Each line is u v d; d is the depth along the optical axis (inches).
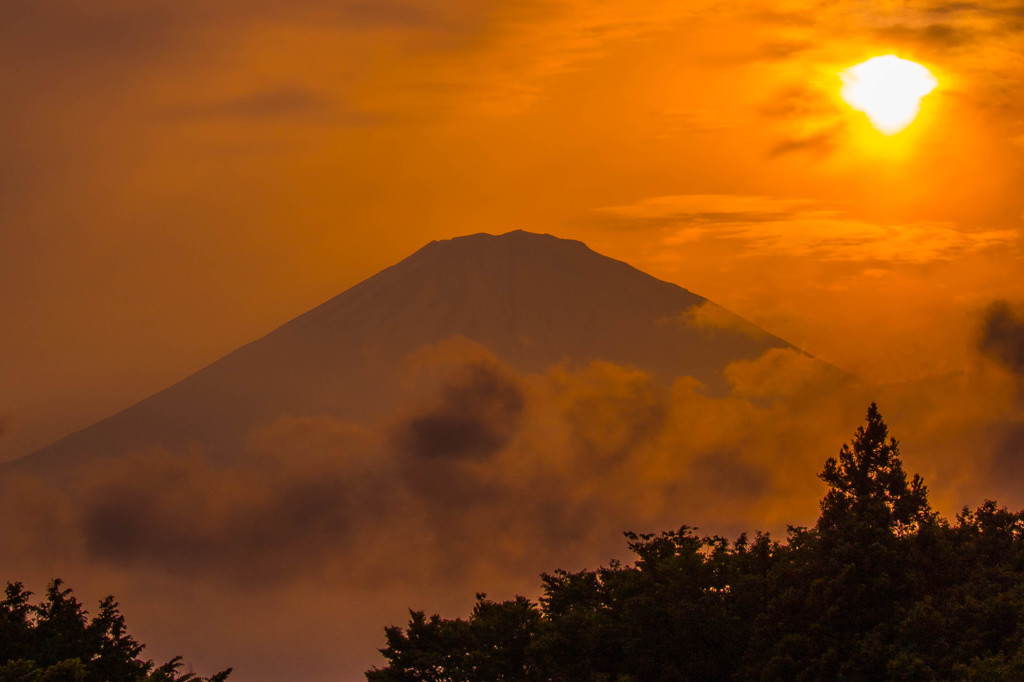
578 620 1996.8
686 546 2169.0
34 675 1797.5
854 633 1835.6
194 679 2237.9
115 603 2220.7
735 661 1937.7
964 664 1720.0
